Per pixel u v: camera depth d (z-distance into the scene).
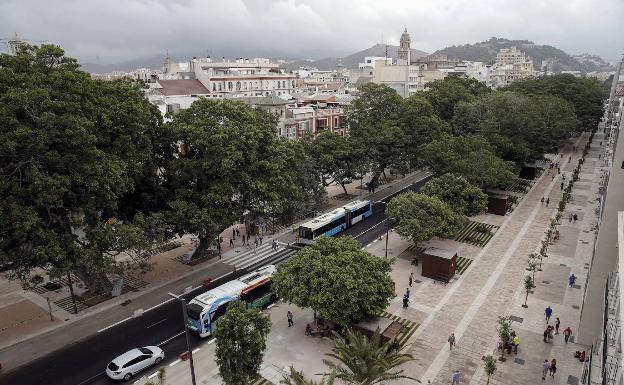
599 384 21.78
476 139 64.31
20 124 31.05
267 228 58.81
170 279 45.38
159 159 44.78
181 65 132.75
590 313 32.53
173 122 44.25
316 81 187.88
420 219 46.53
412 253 51.06
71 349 34.06
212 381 30.08
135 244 35.97
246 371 25.91
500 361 31.44
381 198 73.69
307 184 59.72
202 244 49.38
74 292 42.47
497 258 48.88
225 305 36.06
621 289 18.30
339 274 31.83
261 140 46.34
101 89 37.81
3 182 31.41
